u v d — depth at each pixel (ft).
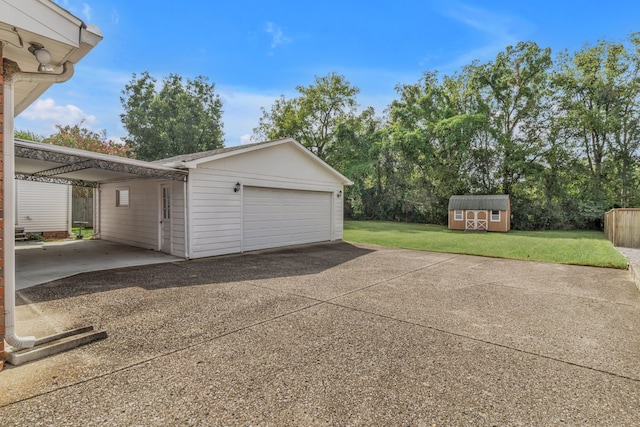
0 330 8.70
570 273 23.11
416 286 18.86
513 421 6.88
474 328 12.36
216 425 6.59
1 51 8.99
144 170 23.24
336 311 14.11
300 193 36.42
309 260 27.07
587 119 65.41
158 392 7.72
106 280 18.72
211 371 8.77
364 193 86.22
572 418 7.02
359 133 90.48
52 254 27.68
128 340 10.71
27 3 9.08
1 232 8.80
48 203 41.37
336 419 6.85
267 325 12.30
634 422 6.88
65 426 6.47
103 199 38.55
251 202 30.89
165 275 20.30
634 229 37.86
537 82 71.41
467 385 8.29
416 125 82.99
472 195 68.23
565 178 68.39
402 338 11.28
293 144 34.40
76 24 10.21
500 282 20.21
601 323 13.12
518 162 69.82
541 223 68.33
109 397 7.48
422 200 77.36
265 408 7.18
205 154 30.63
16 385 7.92
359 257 29.14
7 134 9.10
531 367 9.32
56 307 13.83
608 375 8.93
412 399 7.63
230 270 22.31
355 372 8.85
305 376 8.59
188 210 25.75
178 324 12.21
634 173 65.46
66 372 8.61
